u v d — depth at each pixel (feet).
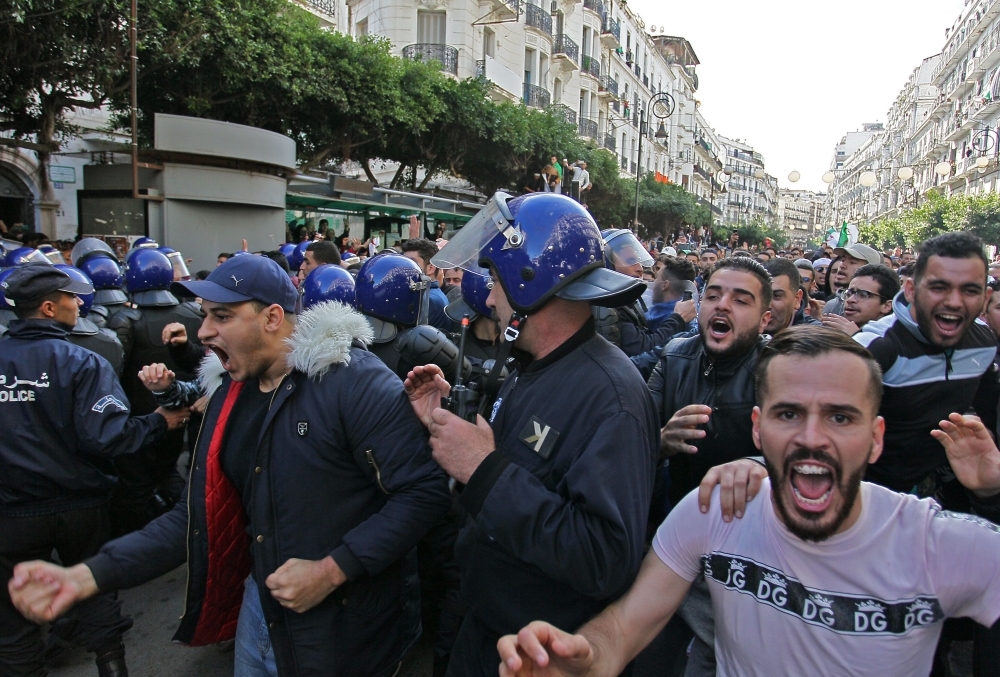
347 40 45.34
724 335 6.77
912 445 7.22
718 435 6.79
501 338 5.03
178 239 32.40
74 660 9.04
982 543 3.66
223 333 5.62
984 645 4.38
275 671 5.79
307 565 5.30
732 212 273.13
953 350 6.99
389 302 9.76
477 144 57.88
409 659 9.29
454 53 73.77
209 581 6.01
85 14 27.27
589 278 4.67
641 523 4.20
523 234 4.74
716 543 4.18
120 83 33.99
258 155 33.78
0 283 11.09
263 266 5.75
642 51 142.82
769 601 3.97
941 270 6.64
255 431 5.83
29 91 32.14
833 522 3.67
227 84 38.40
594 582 4.05
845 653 3.78
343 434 5.58
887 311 11.10
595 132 109.50
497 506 4.19
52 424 7.53
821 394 3.59
